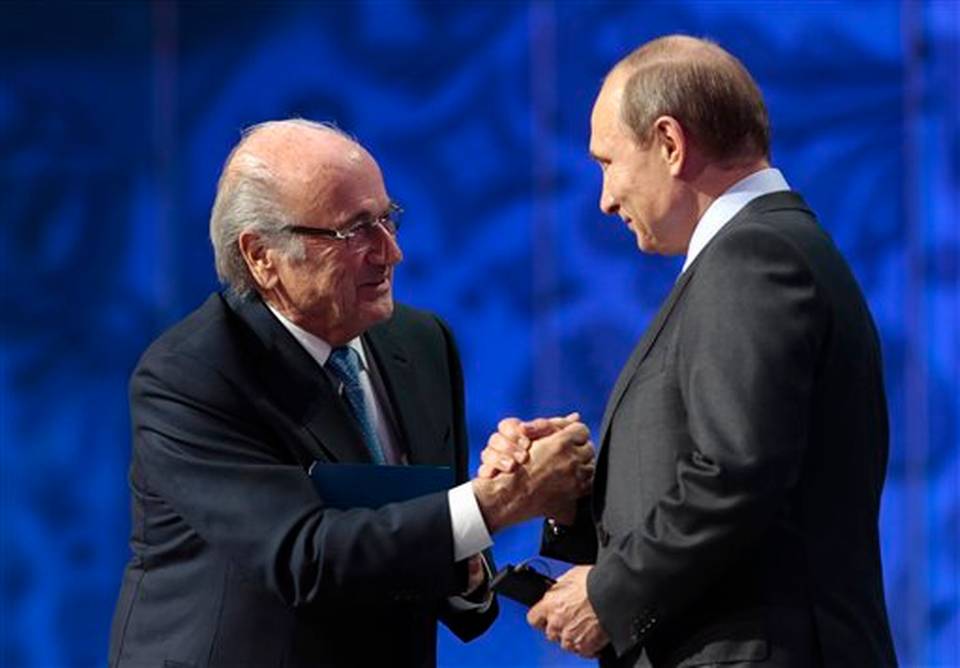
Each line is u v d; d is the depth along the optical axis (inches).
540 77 668.1
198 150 682.2
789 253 254.8
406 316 339.6
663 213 271.7
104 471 690.2
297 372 307.7
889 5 657.0
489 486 293.1
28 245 687.7
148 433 303.7
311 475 295.9
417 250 674.8
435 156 674.8
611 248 666.2
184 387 301.6
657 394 263.4
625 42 664.4
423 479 300.2
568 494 295.0
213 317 310.0
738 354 249.1
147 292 684.7
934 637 655.8
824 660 255.3
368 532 288.7
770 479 246.1
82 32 682.8
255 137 311.9
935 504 655.8
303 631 298.2
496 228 673.0
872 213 659.4
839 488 261.6
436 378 335.3
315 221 302.2
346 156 306.8
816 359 256.2
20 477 689.0
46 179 685.9
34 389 688.4
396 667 307.3
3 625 690.2
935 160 655.8
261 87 679.1
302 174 303.3
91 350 687.7
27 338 688.4
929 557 656.4
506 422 300.0
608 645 274.8
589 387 665.6
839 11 658.2
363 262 305.0
